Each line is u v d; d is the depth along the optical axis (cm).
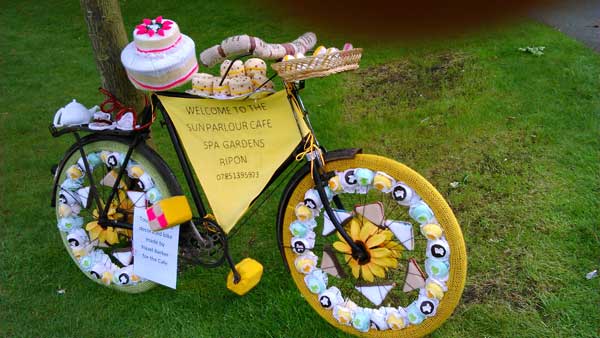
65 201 269
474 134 378
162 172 245
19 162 391
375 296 235
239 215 236
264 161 226
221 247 250
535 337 238
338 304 240
